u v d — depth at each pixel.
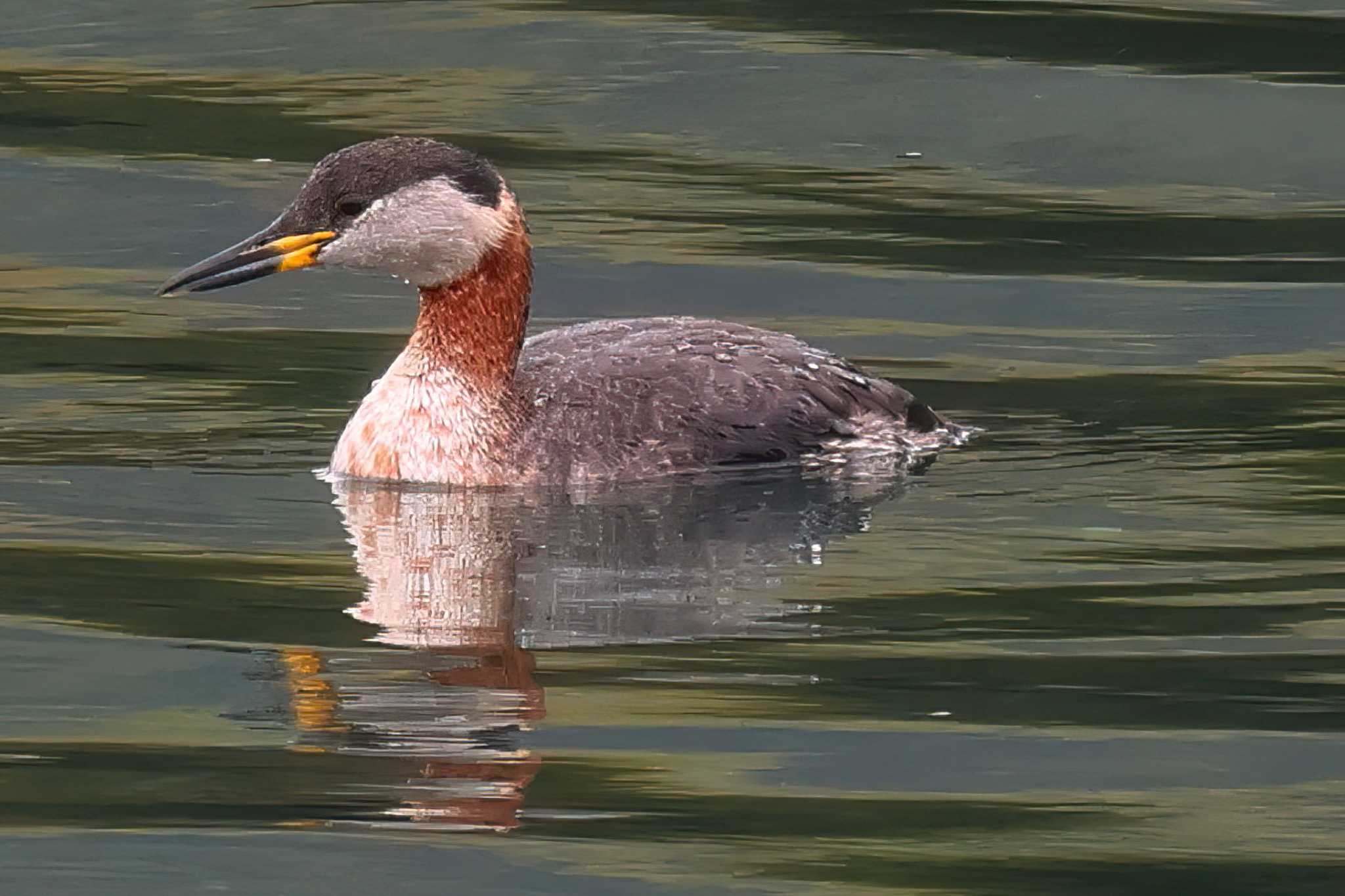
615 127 21.75
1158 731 10.46
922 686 10.91
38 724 10.37
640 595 12.10
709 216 19.88
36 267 18.78
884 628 11.64
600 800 9.73
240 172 20.55
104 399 15.78
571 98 22.36
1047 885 9.09
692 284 18.36
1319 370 16.61
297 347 17.17
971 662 11.19
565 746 10.20
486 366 14.29
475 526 13.30
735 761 10.12
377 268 14.32
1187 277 18.70
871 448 14.73
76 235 19.39
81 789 9.77
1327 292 18.33
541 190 20.33
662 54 23.30
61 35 24.05
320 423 15.48
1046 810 9.71
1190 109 21.95
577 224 19.61
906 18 24.06
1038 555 12.79
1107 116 21.89
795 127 21.83
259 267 14.30
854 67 22.84
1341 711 10.66
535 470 14.19
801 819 9.59
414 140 14.47
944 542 13.04
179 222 19.61
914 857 9.31
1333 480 14.20
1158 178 20.91
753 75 22.80
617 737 10.29
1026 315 17.84
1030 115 21.89
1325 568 12.54
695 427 14.43
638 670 11.05
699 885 9.05
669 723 10.46
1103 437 15.14
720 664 11.14
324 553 12.79
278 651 11.23
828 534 13.16
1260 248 19.36
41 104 22.03
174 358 16.80
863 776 9.98
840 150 21.38
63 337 17.17
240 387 16.19
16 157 20.84
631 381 14.55
